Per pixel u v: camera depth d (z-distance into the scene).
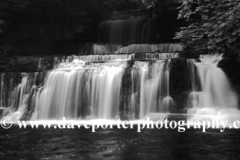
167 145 7.65
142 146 7.57
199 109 13.23
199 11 16.06
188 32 16.25
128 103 14.52
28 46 24.25
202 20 16.44
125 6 30.66
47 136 9.41
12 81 17.31
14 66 20.30
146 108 14.32
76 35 25.00
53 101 15.85
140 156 6.52
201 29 15.78
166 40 23.89
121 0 29.42
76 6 25.08
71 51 25.02
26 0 23.94
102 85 15.09
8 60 20.67
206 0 15.21
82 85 15.45
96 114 14.92
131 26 25.95
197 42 16.19
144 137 8.89
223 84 14.11
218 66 14.43
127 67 15.05
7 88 17.34
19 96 16.91
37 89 16.41
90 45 24.41
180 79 14.30
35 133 10.16
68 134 9.79
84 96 15.32
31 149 7.39
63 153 6.92
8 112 16.33
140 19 25.52
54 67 18.95
